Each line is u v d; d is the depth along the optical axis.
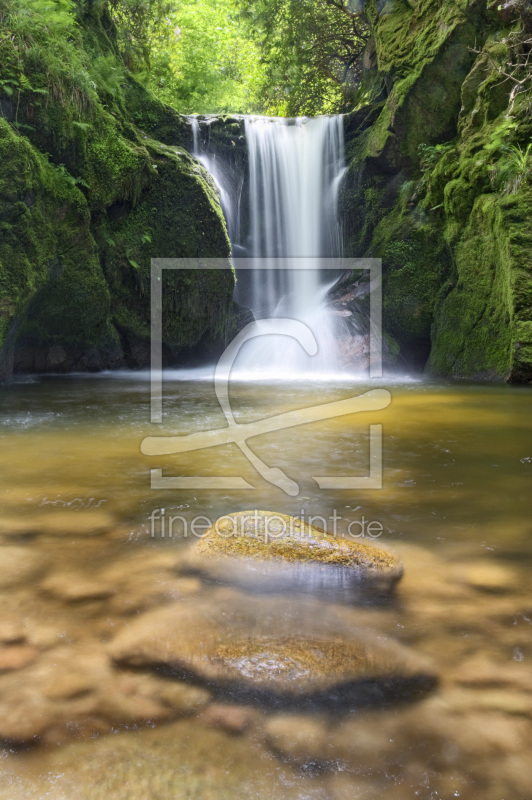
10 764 1.35
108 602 2.09
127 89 12.11
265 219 13.36
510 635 1.89
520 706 1.55
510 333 9.16
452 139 11.40
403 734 1.45
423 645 1.83
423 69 11.21
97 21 11.93
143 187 10.77
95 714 1.52
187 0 19.48
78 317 10.06
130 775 1.33
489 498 3.37
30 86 9.16
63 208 9.48
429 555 2.54
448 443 4.86
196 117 13.11
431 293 11.41
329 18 15.95
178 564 2.43
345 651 1.79
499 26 10.47
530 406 6.90
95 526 2.88
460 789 1.29
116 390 8.27
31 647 1.80
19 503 3.22
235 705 1.56
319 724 1.49
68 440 4.91
